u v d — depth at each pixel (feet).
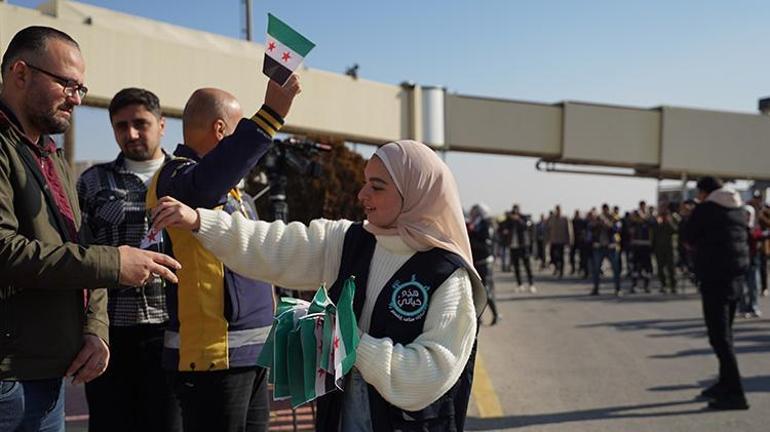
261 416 9.94
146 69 30.96
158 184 8.63
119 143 11.94
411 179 7.26
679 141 76.18
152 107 11.98
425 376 6.62
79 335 7.89
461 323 6.93
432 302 6.98
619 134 73.20
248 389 9.25
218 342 8.86
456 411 7.10
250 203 10.36
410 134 54.34
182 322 8.89
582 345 27.73
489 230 33.19
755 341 28.91
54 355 7.49
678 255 56.24
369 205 7.38
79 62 7.99
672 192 80.79
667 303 43.47
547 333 30.89
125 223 11.65
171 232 8.97
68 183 8.50
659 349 26.86
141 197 11.79
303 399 6.51
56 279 6.97
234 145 7.61
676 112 75.92
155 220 7.37
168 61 31.99
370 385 6.97
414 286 7.04
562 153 69.41
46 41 7.71
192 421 9.04
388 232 7.29
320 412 7.31
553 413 18.03
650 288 55.21
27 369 7.29
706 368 23.36
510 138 66.03
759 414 17.98
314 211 21.35
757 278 36.68
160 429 11.40
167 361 9.30
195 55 33.27
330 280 7.87
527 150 67.41
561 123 69.41
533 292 51.75
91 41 28.43
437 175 7.32
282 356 6.75
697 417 17.74
